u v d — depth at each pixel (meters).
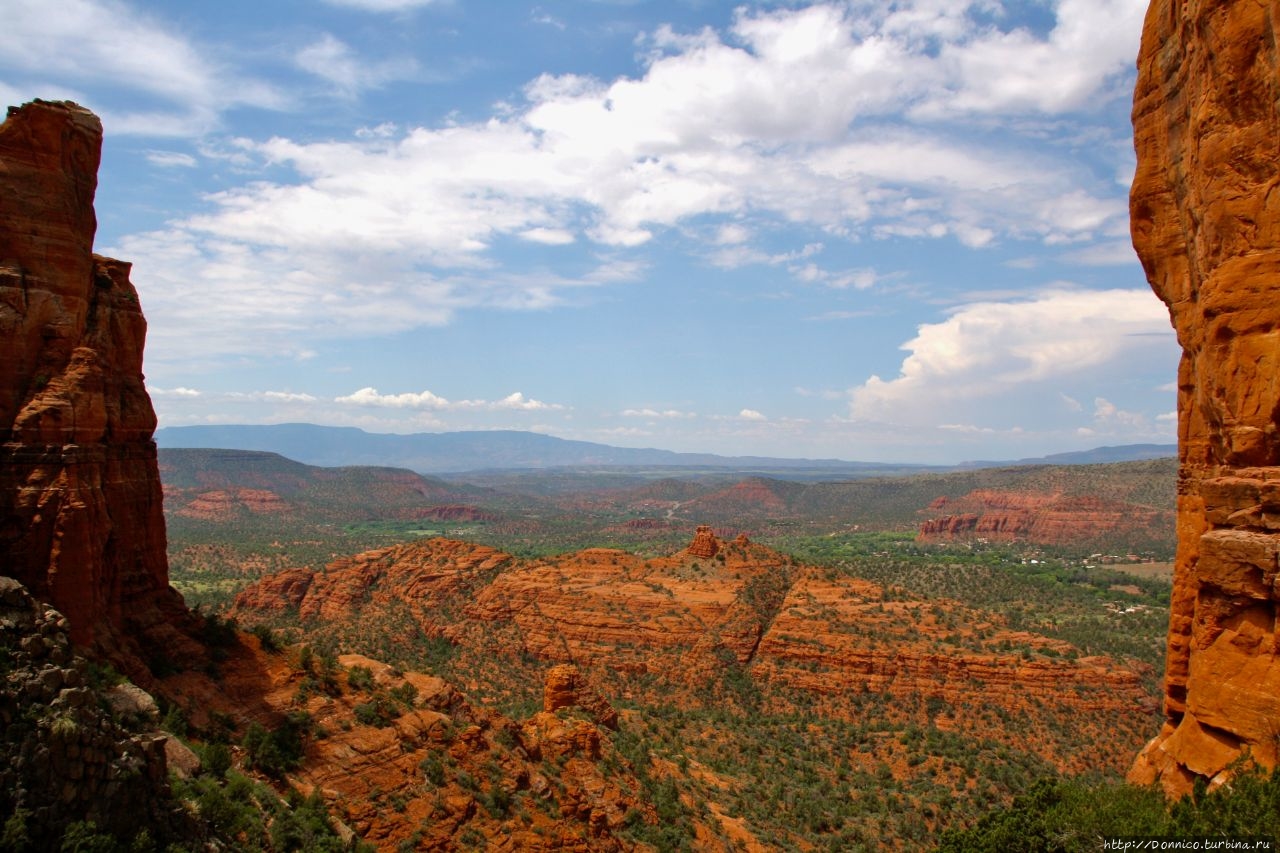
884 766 83.38
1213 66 22.64
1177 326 27.91
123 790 21.77
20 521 27.72
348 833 31.20
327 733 36.09
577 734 54.53
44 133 30.28
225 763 29.27
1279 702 20.41
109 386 33.44
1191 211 25.86
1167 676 28.41
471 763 40.84
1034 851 28.08
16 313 28.86
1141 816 24.12
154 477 36.31
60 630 23.42
